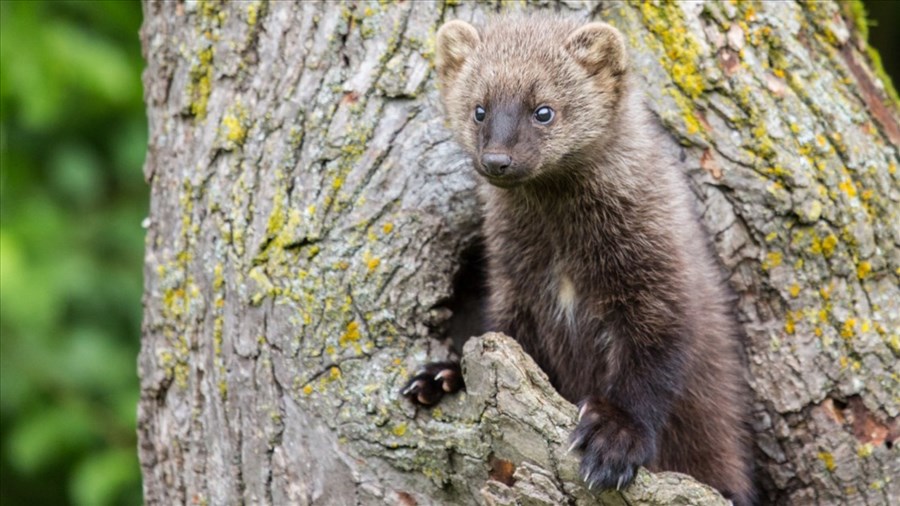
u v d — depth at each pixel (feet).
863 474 33.14
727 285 33.76
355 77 34.12
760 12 34.47
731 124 33.71
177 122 36.01
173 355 34.78
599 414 29.55
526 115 31.76
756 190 33.30
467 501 30.50
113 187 50.14
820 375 33.19
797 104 33.86
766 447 34.22
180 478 34.68
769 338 33.60
